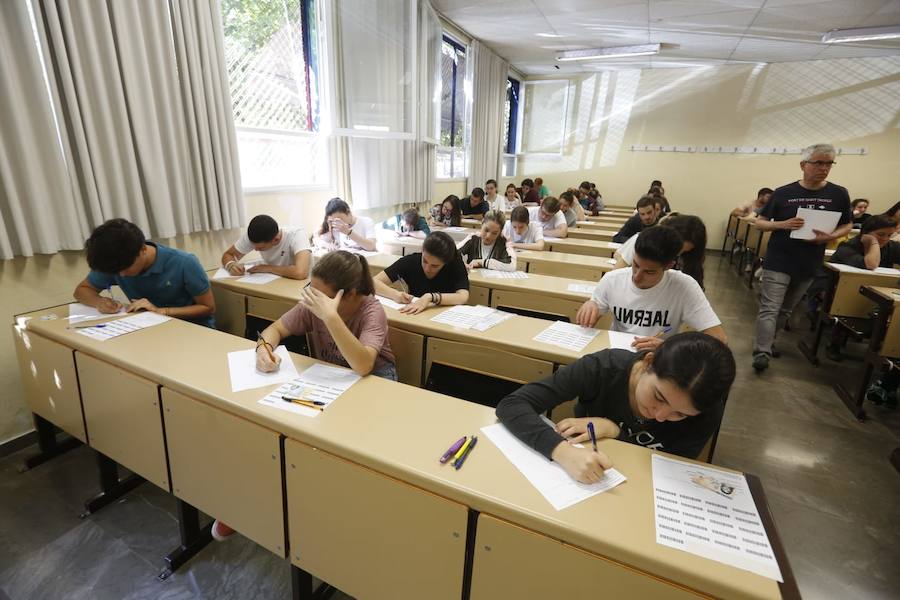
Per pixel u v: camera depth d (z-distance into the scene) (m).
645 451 0.94
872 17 4.56
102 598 1.31
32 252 1.88
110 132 2.07
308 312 1.50
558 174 8.73
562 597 0.78
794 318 4.05
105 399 1.43
